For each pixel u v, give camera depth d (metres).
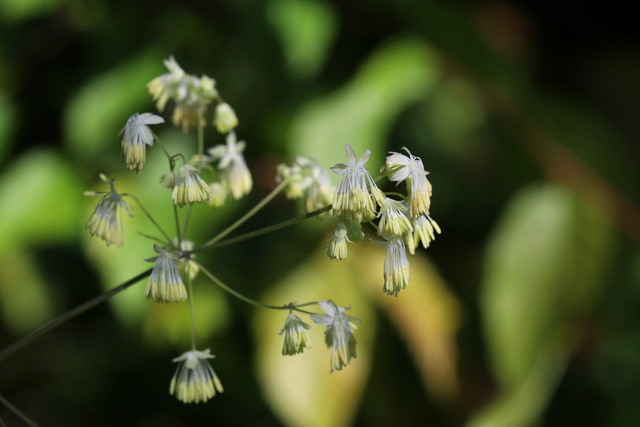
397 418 0.49
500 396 0.45
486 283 0.46
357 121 0.46
